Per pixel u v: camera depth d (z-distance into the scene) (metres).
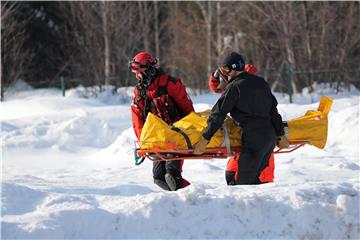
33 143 39.22
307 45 80.12
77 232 14.59
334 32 80.19
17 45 90.44
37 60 107.19
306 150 33.81
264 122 18.14
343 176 26.38
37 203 15.88
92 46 88.69
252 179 18.22
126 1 90.94
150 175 28.67
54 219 14.48
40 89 94.94
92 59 88.12
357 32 79.25
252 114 17.97
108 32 86.94
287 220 15.48
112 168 31.80
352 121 36.50
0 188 16.23
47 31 108.44
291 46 80.19
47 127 42.09
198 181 25.42
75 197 16.36
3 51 88.56
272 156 19.61
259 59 89.50
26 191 16.48
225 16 95.69
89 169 32.41
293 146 21.97
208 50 92.50
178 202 15.38
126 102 76.62
